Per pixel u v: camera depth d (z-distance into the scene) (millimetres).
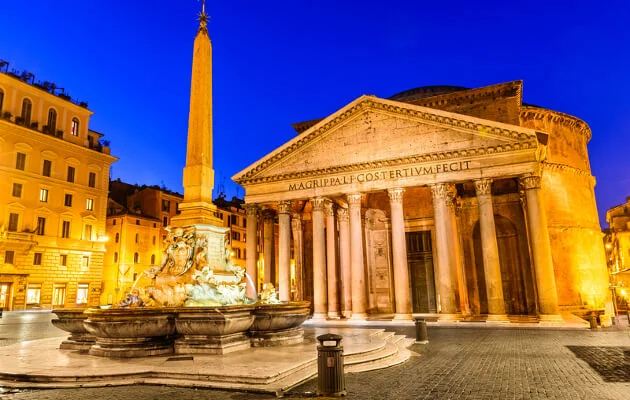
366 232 37625
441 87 43719
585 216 41062
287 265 30812
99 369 9609
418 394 8289
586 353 13656
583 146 44438
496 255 25609
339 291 35625
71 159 47562
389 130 29547
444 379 9703
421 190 36594
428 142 28406
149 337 11594
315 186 30547
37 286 43031
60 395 8141
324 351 8328
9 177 41750
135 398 7891
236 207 71062
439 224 26922
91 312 11469
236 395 8125
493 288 25250
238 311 11984
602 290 39688
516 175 25828
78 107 49156
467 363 11930
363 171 29375
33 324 26594
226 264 14172
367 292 36312
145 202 60125
